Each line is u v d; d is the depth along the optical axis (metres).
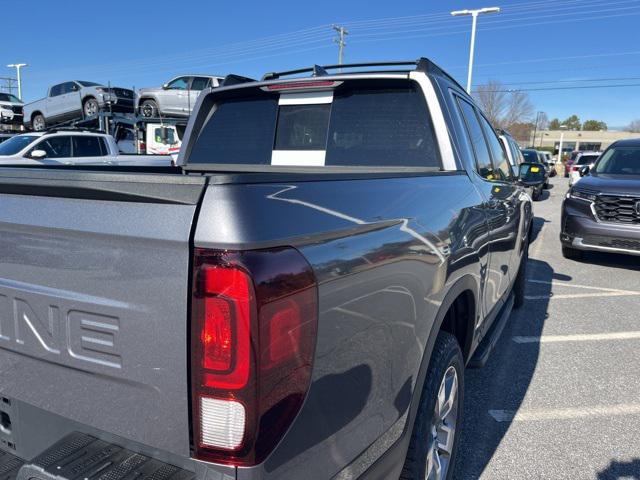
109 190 1.27
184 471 1.30
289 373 1.26
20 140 11.90
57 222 1.38
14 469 1.62
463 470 2.75
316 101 3.21
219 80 16.73
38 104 20.02
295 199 1.34
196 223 1.19
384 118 3.00
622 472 2.74
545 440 3.04
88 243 1.35
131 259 1.28
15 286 1.51
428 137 2.89
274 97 3.35
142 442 1.34
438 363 2.15
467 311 2.72
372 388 1.62
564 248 8.14
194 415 1.24
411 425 1.92
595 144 94.00
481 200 2.88
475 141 3.32
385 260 1.64
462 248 2.34
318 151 3.20
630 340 4.66
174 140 17.02
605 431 3.14
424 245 1.93
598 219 7.29
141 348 1.29
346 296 1.45
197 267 1.19
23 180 1.41
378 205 1.70
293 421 1.29
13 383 1.59
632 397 3.57
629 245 7.08
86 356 1.39
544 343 4.58
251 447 1.21
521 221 4.52
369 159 3.02
